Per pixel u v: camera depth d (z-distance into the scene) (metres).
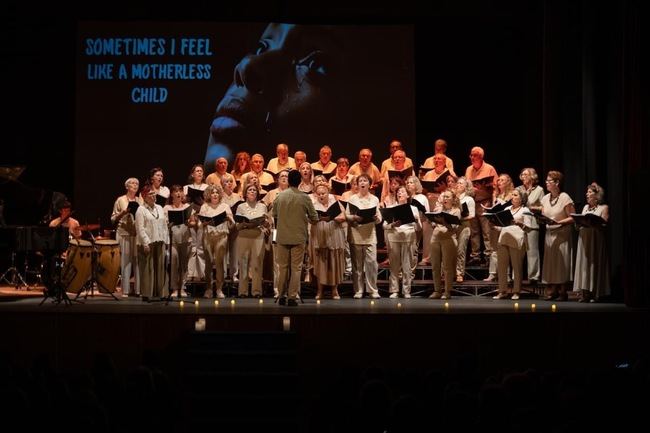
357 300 10.43
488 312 8.70
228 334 8.33
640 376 5.70
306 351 8.52
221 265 10.70
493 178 12.02
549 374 5.95
